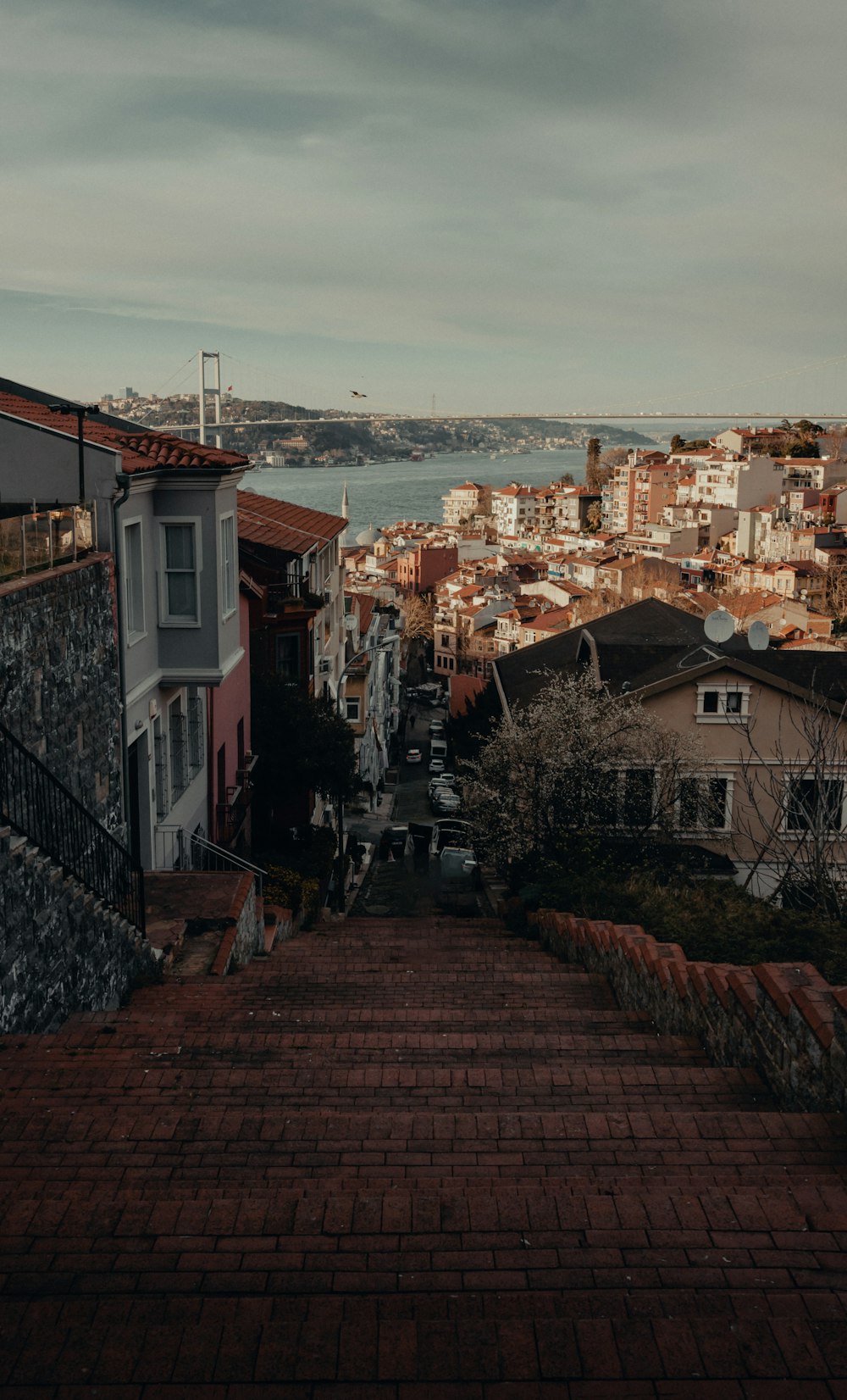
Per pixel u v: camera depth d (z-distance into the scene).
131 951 12.60
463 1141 6.24
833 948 12.16
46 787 10.74
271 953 16.98
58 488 14.23
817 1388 3.79
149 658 16.55
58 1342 4.03
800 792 20.80
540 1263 4.61
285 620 30.83
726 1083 7.76
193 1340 4.03
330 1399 3.74
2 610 10.38
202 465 16.59
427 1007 11.74
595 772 24.19
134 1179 5.75
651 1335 4.04
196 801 20.72
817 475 188.75
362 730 59.47
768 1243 4.75
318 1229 4.86
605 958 13.34
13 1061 8.17
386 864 43.34
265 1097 7.36
